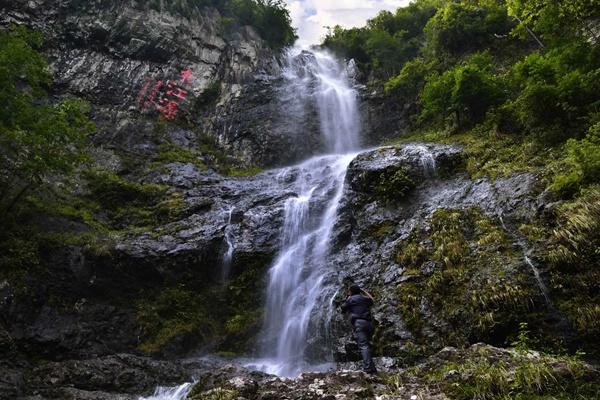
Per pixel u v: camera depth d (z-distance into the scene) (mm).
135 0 23297
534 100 12773
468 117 16516
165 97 21422
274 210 14734
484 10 22328
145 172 17484
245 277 13336
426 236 11312
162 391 9375
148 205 15766
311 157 20875
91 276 12266
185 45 23594
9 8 20484
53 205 14227
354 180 14234
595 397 5695
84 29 21500
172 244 13312
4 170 13141
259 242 13859
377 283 10984
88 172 16297
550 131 12406
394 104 22562
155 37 22641
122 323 11930
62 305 11578
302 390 6953
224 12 27328
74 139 12852
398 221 12523
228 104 22547
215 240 13602
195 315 12586
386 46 26297
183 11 24516
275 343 11977
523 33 17641
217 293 13125
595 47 13555
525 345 7297
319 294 11953
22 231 12352
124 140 18750
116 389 9375
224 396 6953
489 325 8477
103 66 21062
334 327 10789
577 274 8547
